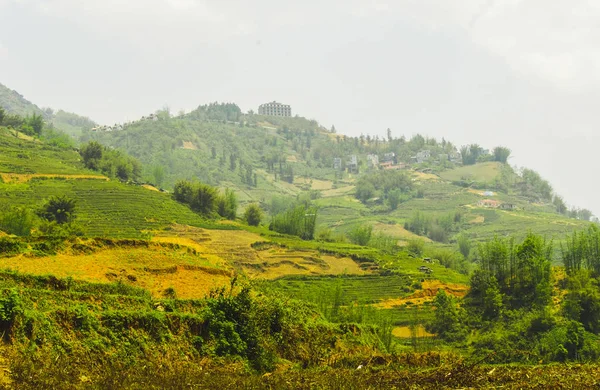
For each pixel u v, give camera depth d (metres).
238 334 34.47
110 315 30.30
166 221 117.06
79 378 24.36
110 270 43.28
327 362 37.50
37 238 44.72
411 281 104.06
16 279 33.19
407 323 83.50
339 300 71.31
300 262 111.31
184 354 31.61
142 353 29.77
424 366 35.22
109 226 105.38
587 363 33.84
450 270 123.81
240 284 46.69
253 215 154.75
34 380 22.84
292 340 38.62
